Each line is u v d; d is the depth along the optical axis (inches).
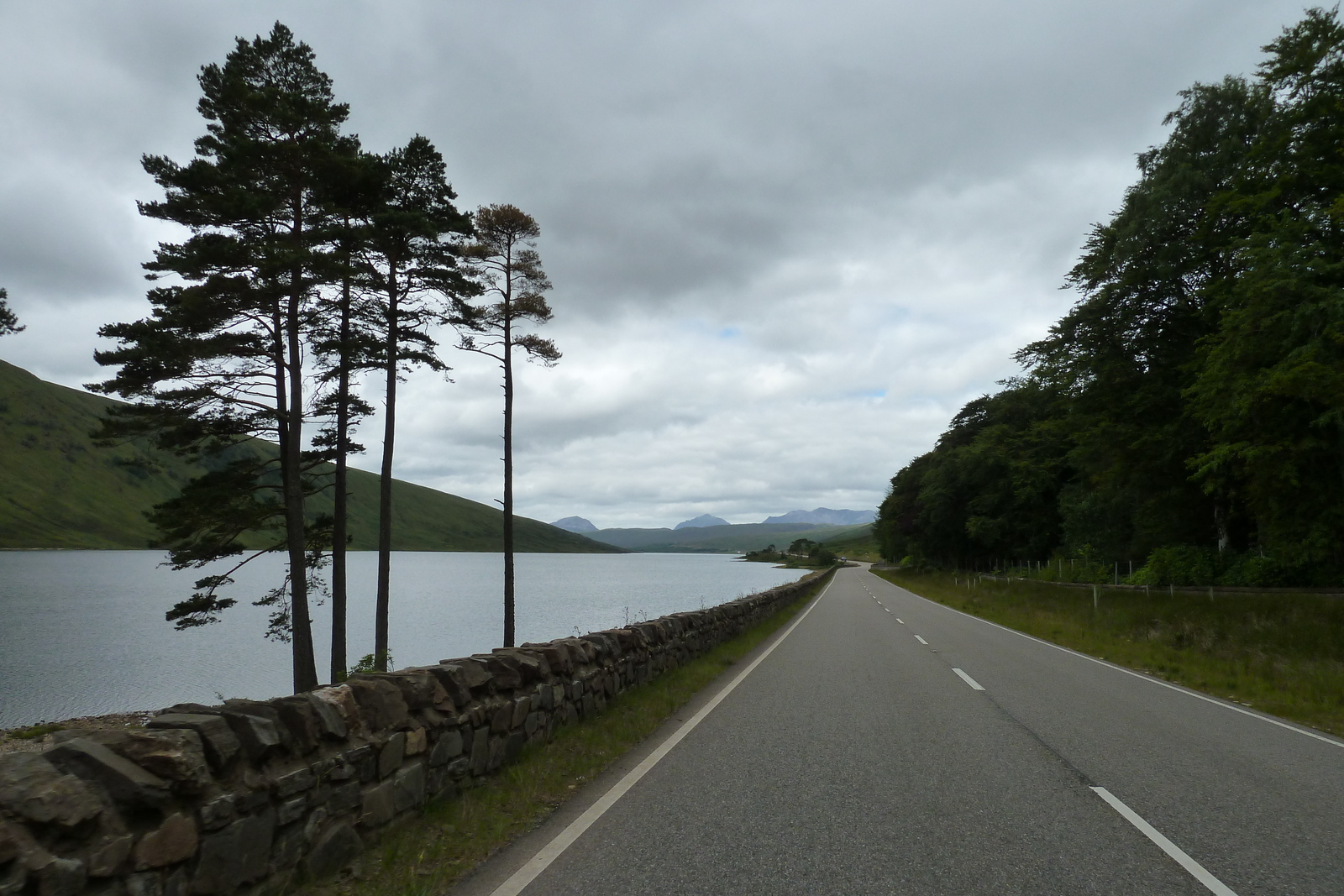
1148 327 1155.3
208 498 768.9
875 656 604.4
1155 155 1115.3
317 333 789.9
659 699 385.1
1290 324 697.6
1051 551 2353.6
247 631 1658.5
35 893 105.4
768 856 178.9
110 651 1349.7
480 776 233.5
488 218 986.7
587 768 258.2
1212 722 350.6
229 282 687.1
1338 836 195.3
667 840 189.6
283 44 847.7
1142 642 743.7
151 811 125.9
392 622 1640.0
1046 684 463.2
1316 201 791.7
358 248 780.6
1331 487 816.3
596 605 2068.2
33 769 114.0
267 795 149.3
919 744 297.1
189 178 722.2
